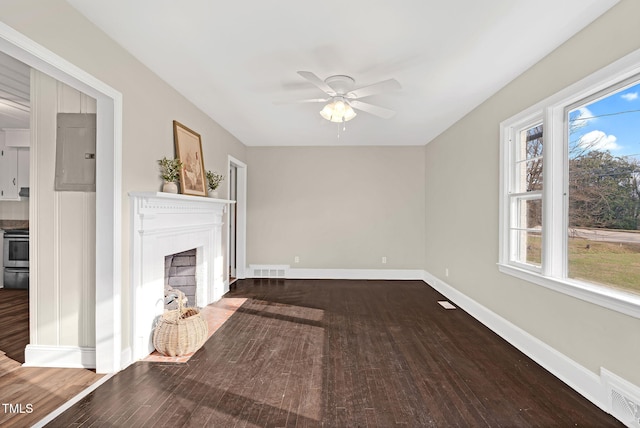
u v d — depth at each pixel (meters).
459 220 4.65
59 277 2.71
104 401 2.24
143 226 2.91
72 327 2.71
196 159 4.05
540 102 2.80
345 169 6.42
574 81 2.45
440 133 5.43
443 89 3.53
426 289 5.57
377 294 5.22
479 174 4.02
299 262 6.45
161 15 2.26
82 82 2.27
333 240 6.43
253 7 2.17
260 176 6.46
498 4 2.11
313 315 4.15
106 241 2.59
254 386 2.46
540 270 2.96
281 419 2.08
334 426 2.01
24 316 3.90
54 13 2.03
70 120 2.69
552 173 2.73
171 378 2.56
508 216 3.43
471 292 4.24
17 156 5.39
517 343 3.17
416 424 2.04
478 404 2.25
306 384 2.50
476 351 3.10
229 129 5.22
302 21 2.32
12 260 5.16
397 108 4.16
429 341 3.33
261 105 4.09
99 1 2.11
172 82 3.39
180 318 3.10
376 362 2.87
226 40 2.58
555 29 2.39
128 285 2.79
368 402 2.27
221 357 2.94
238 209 6.39
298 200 6.45
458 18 2.26
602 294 2.18
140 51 2.76
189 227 3.83
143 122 2.99
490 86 3.44
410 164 6.39
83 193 2.68
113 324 2.60
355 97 3.11
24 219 5.42
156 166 3.21
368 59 2.86
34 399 2.26
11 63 3.06
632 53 1.96
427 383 2.52
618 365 2.09
